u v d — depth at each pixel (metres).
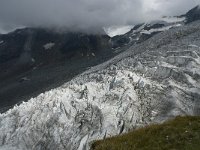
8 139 103.56
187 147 20.22
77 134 92.62
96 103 100.75
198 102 96.81
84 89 110.25
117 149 21.56
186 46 134.12
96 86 111.75
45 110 104.88
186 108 95.38
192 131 21.75
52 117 100.56
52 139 95.00
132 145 21.64
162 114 94.44
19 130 103.50
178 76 109.00
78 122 95.88
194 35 160.00
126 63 140.12
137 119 93.50
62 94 110.81
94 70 196.00
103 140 23.83
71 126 95.50
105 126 91.00
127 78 110.50
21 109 111.81
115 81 109.25
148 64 124.25
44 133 98.25
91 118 95.69
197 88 101.94
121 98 100.25
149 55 137.75
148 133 22.53
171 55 128.00
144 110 96.75
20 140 100.62
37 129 100.38
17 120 108.19
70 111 100.44
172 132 22.03
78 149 88.19
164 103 98.00
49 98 112.50
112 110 95.94
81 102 102.44
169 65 117.56
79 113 99.06
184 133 21.58
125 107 96.25
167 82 106.56
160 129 22.75
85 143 88.56
